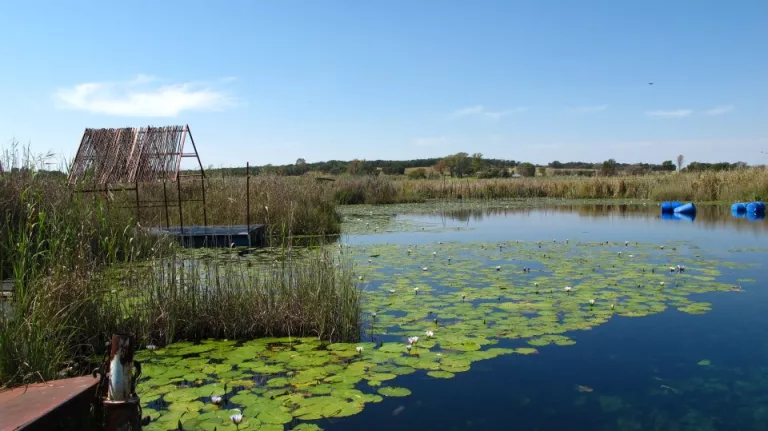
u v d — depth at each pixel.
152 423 3.34
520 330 5.23
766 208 21.38
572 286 7.17
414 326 5.39
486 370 4.28
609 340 4.98
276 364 4.38
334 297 5.42
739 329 5.29
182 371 4.25
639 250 10.57
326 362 4.42
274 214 13.27
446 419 3.46
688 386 3.97
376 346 4.87
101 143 10.78
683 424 3.40
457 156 60.44
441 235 13.71
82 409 3.00
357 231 14.65
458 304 6.23
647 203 26.98
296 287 5.61
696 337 5.06
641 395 3.82
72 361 4.35
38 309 4.04
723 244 11.43
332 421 3.41
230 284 5.57
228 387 3.92
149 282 5.38
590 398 3.77
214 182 14.87
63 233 5.25
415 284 7.36
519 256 9.84
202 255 9.02
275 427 3.29
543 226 15.99
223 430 3.24
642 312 5.85
